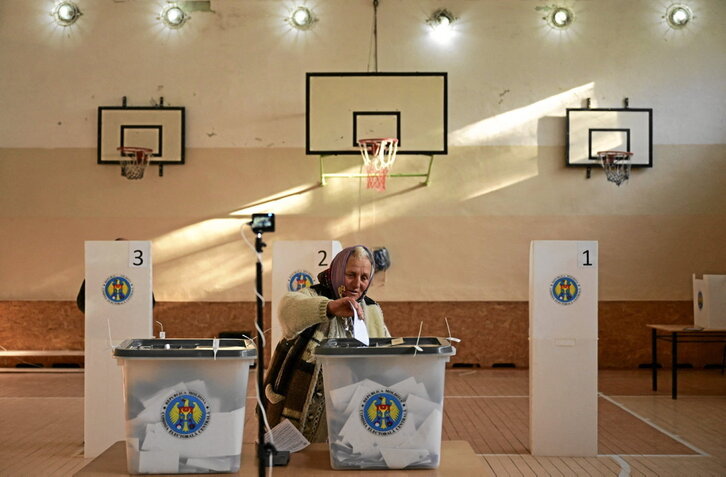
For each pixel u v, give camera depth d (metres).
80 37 9.52
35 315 9.46
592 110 9.46
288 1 9.55
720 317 7.50
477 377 8.88
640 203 9.53
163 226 9.48
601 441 5.80
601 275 9.53
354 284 2.97
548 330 5.30
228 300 9.48
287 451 2.45
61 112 9.48
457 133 9.56
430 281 9.51
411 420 2.33
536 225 9.52
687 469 4.98
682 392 7.92
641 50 9.57
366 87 8.77
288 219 9.52
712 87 9.56
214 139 9.52
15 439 5.82
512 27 9.59
